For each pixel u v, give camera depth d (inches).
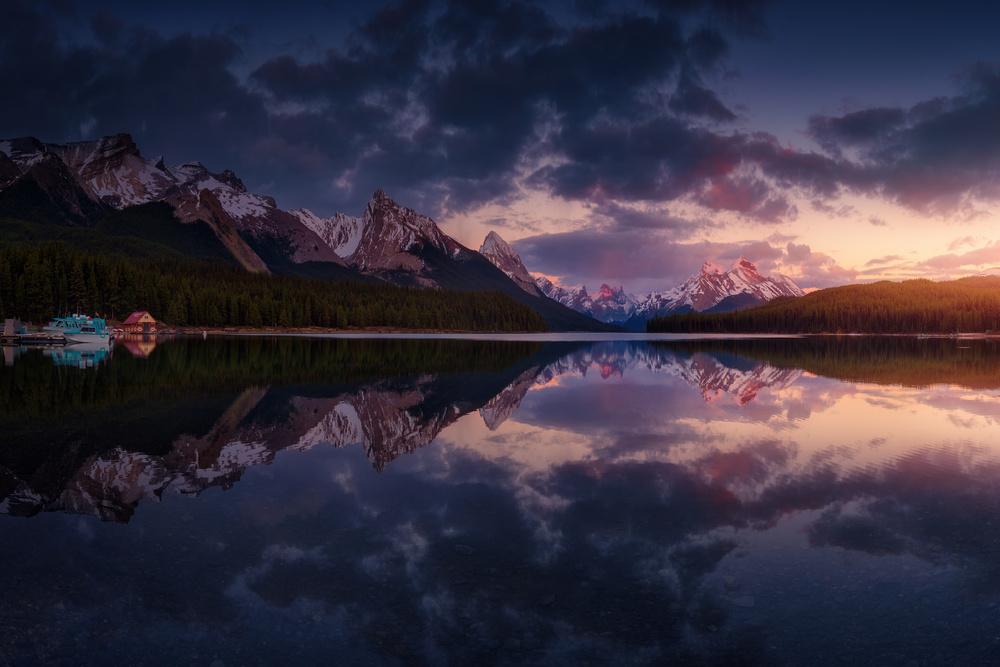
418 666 275.6
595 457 713.6
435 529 460.1
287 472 631.8
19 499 522.9
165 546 418.6
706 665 277.4
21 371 1718.8
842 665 278.2
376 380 1581.0
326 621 316.8
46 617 315.3
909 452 745.6
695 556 408.8
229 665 274.2
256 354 2632.9
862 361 2657.5
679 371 2017.7
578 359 2655.0
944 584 365.1
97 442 757.9
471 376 1739.7
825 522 479.5
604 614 327.9
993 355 3282.5
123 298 6038.4
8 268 5068.9
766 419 999.0
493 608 333.4
